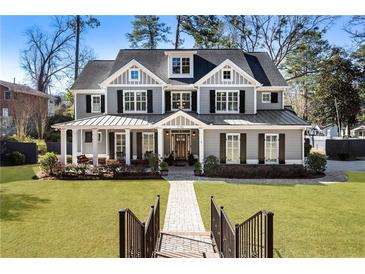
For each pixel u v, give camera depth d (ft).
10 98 135.85
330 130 153.17
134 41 131.34
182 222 34.81
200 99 79.56
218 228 26.99
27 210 38.29
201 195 47.29
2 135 117.19
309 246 27.17
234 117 77.15
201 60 87.81
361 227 32.14
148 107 80.74
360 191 50.11
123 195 47.24
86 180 60.70
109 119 75.10
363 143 116.98
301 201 43.27
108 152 82.58
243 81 79.30
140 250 20.88
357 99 140.67
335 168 81.71
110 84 80.79
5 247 26.73
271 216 16.85
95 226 32.19
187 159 84.48
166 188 52.54
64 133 71.15
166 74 84.99
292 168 65.92
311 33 125.29
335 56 138.82
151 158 65.82
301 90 176.24
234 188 52.54
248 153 74.49
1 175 67.92
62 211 37.93
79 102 87.35
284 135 74.28
